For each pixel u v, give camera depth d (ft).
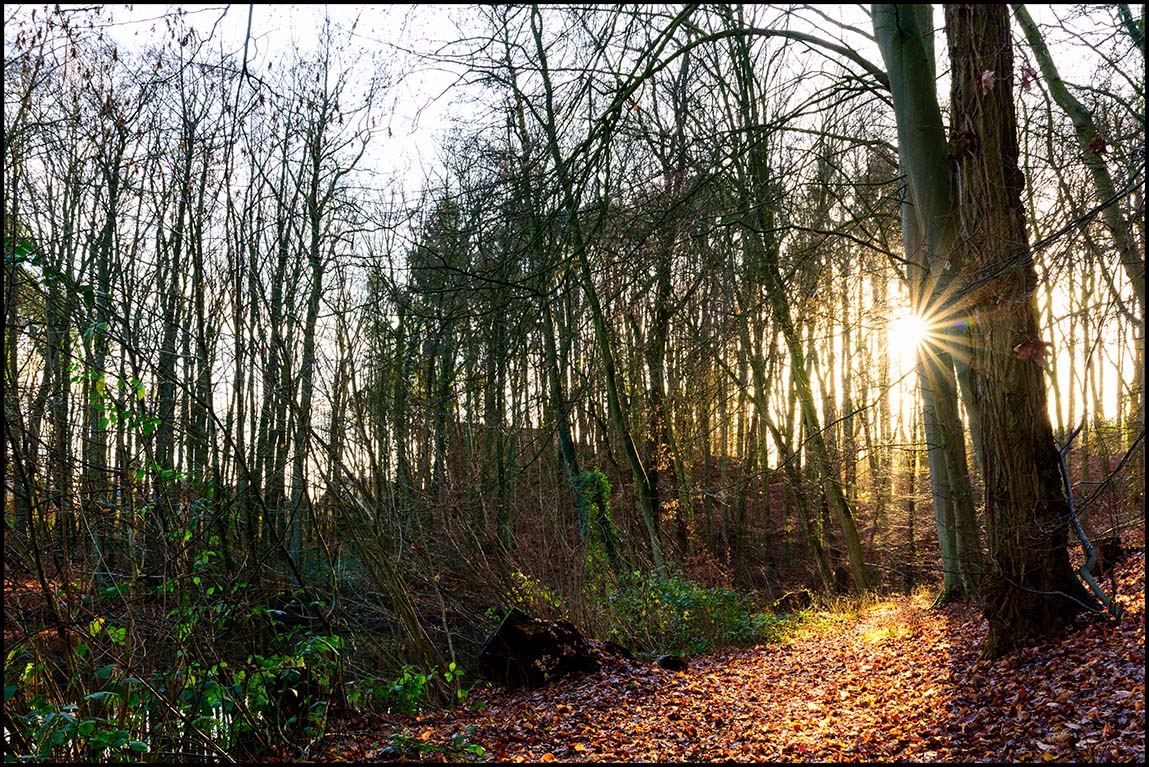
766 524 96.84
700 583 56.85
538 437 46.96
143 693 20.31
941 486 48.01
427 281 32.83
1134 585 28.58
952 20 25.67
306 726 23.02
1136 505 37.40
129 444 23.79
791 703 28.60
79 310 23.12
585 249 31.07
